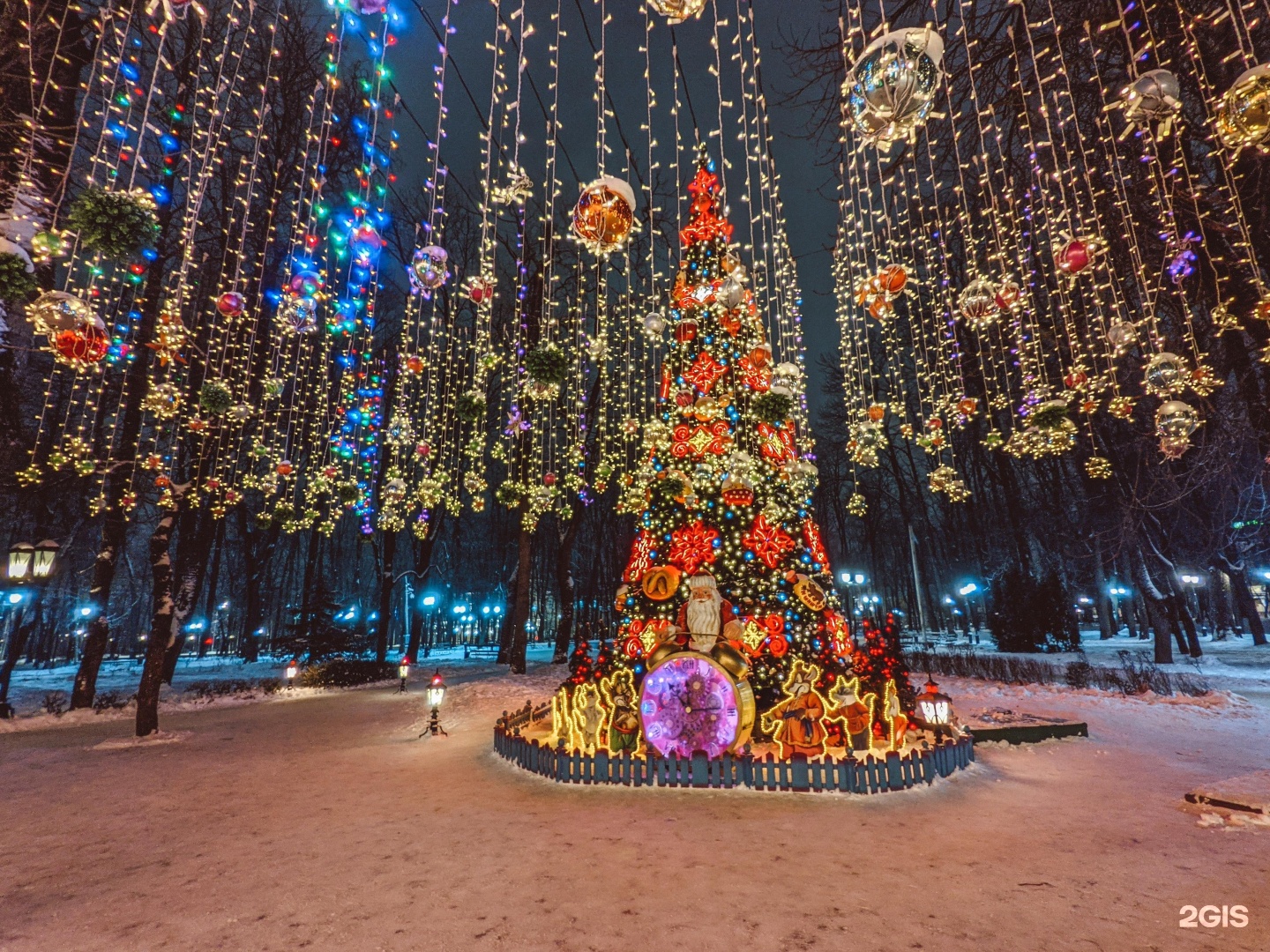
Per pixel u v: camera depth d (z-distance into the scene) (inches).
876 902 171.9
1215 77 301.6
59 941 158.6
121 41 271.1
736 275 242.7
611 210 174.7
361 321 850.1
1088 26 282.8
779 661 351.9
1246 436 401.4
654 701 310.7
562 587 984.9
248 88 511.8
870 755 291.7
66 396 698.2
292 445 850.1
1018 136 373.7
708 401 368.8
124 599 1381.6
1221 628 1245.1
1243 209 322.0
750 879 187.3
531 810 258.1
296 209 533.3
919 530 1710.1
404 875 194.5
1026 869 193.0
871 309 224.5
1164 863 196.9
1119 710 487.2
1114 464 722.8
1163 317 419.2
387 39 254.7
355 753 387.2
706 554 367.6
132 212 146.9
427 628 1668.3
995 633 1054.4
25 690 785.6
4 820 260.1
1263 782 268.2
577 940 153.9
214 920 167.8
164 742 428.1
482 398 277.3
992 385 971.9
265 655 1477.6
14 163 274.7
